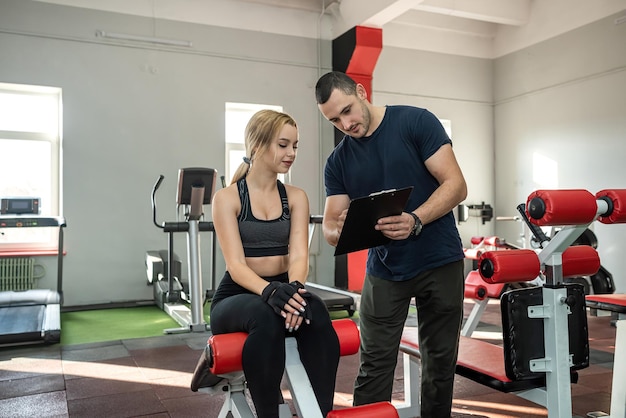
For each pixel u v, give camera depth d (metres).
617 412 2.44
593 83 6.92
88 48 6.27
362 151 2.05
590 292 5.79
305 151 7.39
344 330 1.61
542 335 1.83
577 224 1.70
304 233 1.86
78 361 3.93
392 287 2.00
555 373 1.79
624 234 6.43
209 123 6.85
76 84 6.22
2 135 6.18
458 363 2.07
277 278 1.80
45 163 6.41
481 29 8.42
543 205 1.65
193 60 6.77
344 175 2.13
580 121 7.11
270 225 1.78
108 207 6.38
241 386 1.88
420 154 1.98
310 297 1.56
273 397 1.43
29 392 3.23
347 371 3.68
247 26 7.05
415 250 1.95
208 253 6.90
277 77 7.21
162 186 6.62
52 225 5.45
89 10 6.27
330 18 7.48
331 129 7.51
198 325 4.92
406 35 8.01
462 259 2.01
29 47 6.02
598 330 4.87
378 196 1.57
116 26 6.41
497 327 5.06
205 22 6.83
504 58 8.38
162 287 5.94
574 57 7.18
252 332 1.46
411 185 1.99
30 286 6.09
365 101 1.99
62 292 5.73
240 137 7.27
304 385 1.47
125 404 3.01
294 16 7.30
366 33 6.92
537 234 2.34
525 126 8.00
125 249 6.45
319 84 1.92
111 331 4.99
